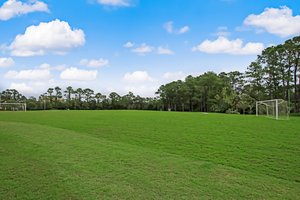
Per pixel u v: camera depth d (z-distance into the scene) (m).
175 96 111.06
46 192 9.16
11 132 20.34
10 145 15.82
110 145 17.05
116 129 26.08
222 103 84.00
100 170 11.48
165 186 9.90
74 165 12.09
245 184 10.41
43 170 11.30
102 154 14.23
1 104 88.31
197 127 27.47
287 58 74.31
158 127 27.61
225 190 9.71
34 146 15.68
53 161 12.62
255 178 11.24
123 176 10.83
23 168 11.52
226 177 11.16
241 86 95.19
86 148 15.60
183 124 30.08
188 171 11.78
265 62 77.94
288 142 19.28
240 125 28.89
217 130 25.25
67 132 22.22
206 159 14.76
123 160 13.16
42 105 114.12
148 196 9.02
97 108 119.31
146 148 16.91
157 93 115.12
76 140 18.23
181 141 19.97
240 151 16.66
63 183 9.93
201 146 18.17
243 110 78.81
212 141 19.89
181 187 9.84
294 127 27.16
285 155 15.65
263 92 78.62
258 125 28.89
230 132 23.98
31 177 10.48
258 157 15.20
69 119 36.03
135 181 10.30
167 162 13.12
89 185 9.80
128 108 119.88
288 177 11.90
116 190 9.41
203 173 11.59
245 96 80.06
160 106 115.00
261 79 78.62
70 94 123.94
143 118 37.41
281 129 25.70
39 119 36.12
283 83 75.56
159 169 11.91
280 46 73.94
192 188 9.79
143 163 12.75
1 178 10.33
